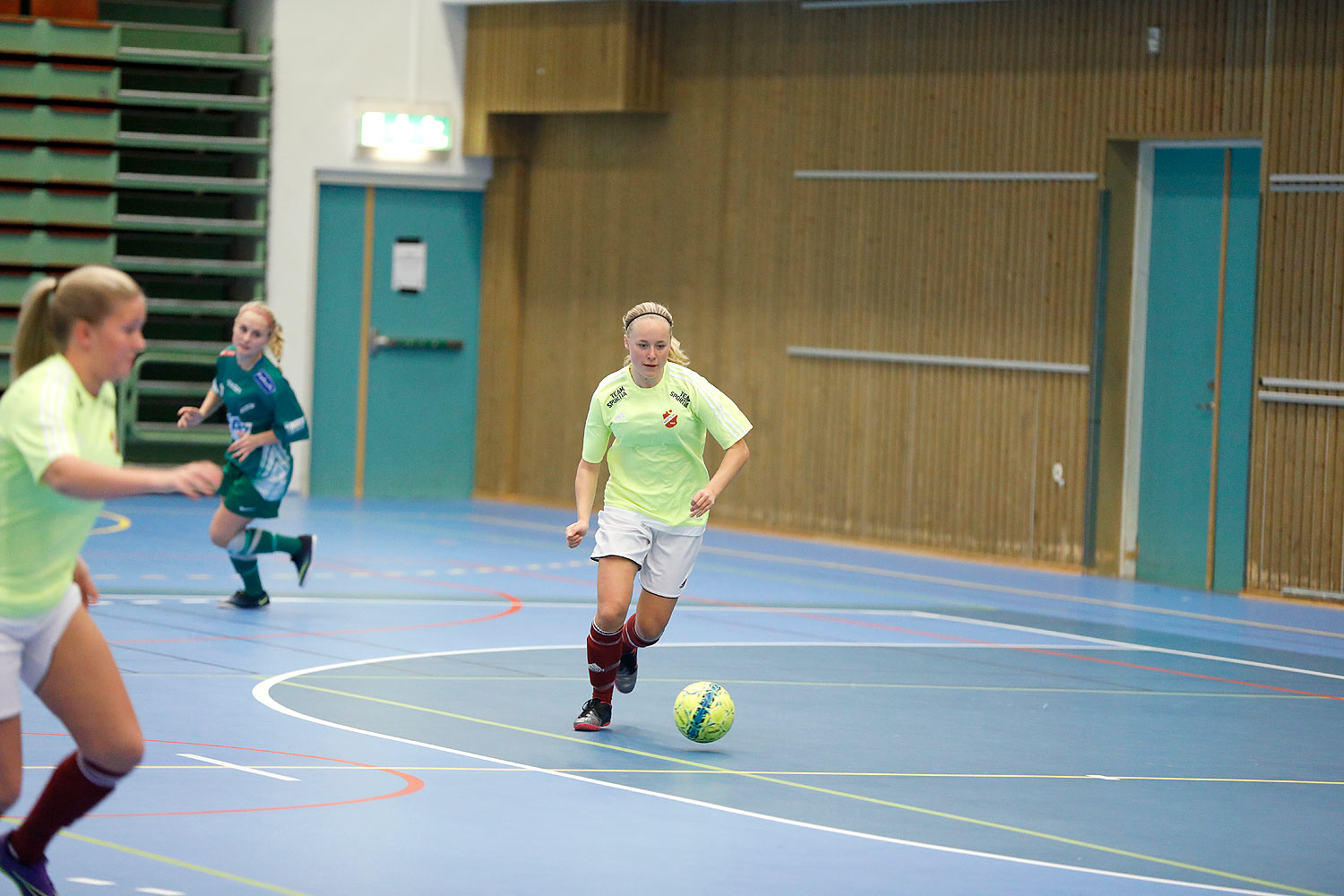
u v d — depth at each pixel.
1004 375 19.44
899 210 20.19
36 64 21.95
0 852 5.93
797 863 7.06
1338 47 16.80
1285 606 17.06
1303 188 17.09
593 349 23.02
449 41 23.00
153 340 23.28
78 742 5.79
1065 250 18.88
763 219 21.38
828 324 20.89
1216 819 8.27
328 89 22.67
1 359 21.95
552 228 23.31
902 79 20.06
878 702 11.06
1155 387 18.81
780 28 21.08
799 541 20.83
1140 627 15.16
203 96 22.38
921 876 6.92
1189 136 17.91
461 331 23.69
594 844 7.24
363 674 11.17
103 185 22.45
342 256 23.09
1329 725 10.95
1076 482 18.95
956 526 19.91
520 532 20.22
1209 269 18.31
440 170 23.17
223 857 6.78
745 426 9.47
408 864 6.80
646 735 9.70
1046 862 7.26
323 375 23.16
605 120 22.70
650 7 21.80
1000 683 12.01
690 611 14.88
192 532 18.72
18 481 5.43
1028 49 19.03
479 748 9.11
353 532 19.44
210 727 9.34
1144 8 18.14
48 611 5.64
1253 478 17.61
